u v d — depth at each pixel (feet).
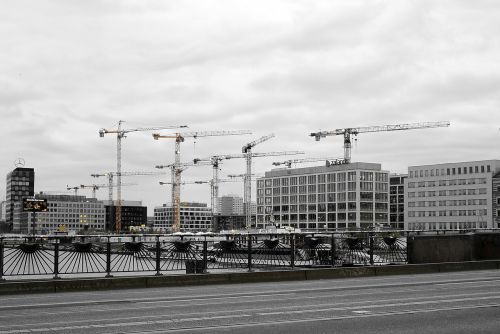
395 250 103.81
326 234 99.45
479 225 595.06
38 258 74.49
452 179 623.36
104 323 42.11
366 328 39.78
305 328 39.75
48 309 50.57
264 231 442.91
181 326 40.70
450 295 59.57
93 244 78.64
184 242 86.02
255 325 41.04
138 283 73.15
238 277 79.41
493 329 39.47
